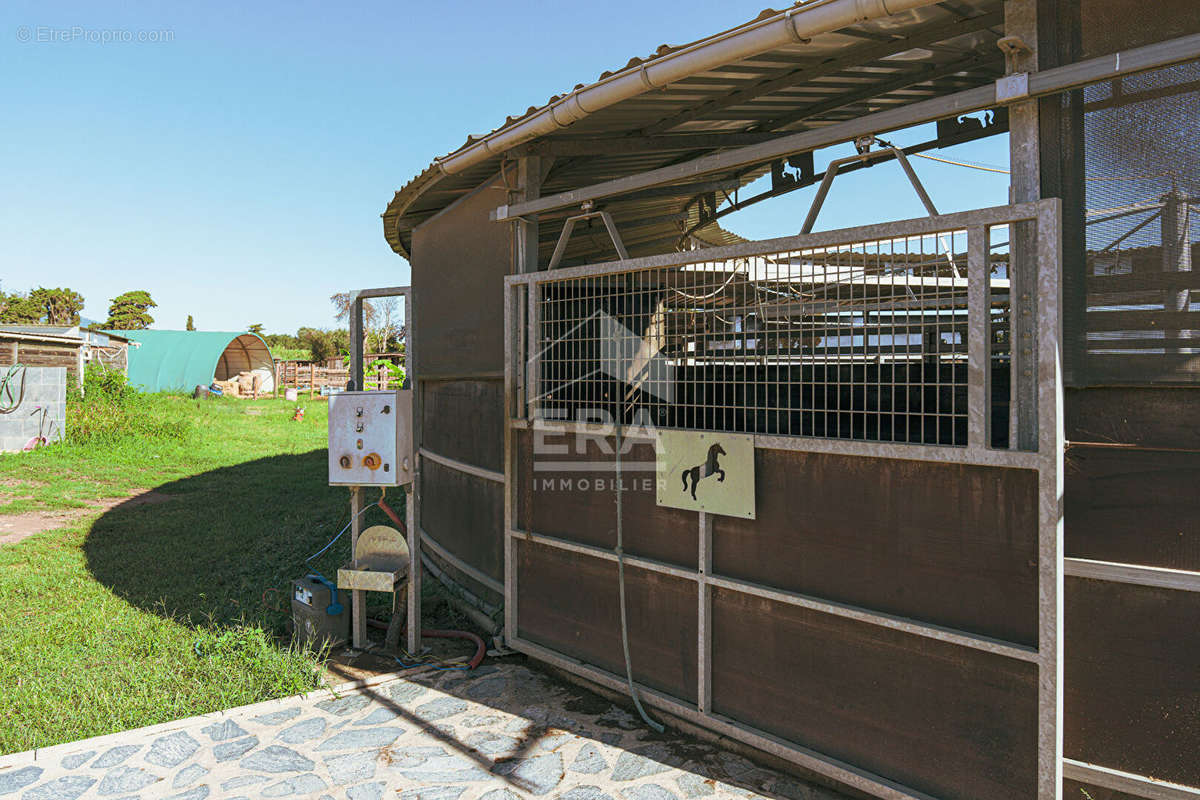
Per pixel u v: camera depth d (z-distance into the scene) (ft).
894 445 9.51
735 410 11.74
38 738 11.48
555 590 14.39
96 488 34.09
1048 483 8.24
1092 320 8.41
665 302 13.66
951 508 9.14
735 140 17.02
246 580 19.89
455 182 17.72
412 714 12.66
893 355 9.68
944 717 9.22
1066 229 8.55
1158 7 7.94
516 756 11.28
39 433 46.73
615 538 13.16
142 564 21.29
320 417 80.79
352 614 16.02
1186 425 7.98
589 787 10.42
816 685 10.46
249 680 13.57
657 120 14.89
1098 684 8.46
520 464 15.10
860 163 17.06
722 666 11.59
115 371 63.36
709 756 11.32
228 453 47.65
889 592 9.70
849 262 11.06
